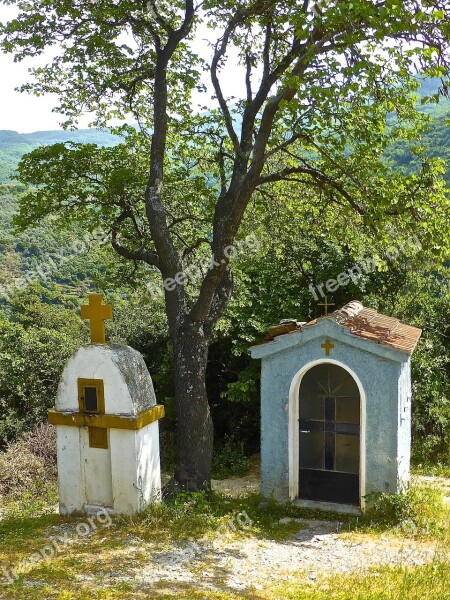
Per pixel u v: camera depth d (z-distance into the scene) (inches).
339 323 380.8
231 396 612.1
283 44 495.2
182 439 427.8
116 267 621.0
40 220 556.1
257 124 532.7
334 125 400.8
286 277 693.9
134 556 282.4
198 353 433.4
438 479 500.1
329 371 396.2
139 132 587.2
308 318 682.8
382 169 397.1
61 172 532.4
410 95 444.1
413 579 266.1
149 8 464.4
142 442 336.2
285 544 328.5
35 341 828.6
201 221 569.6
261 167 398.6
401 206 413.4
